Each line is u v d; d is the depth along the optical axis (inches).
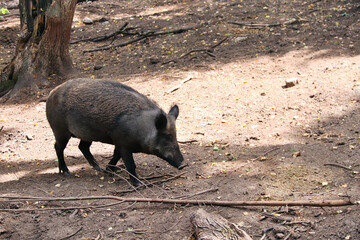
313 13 567.5
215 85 395.5
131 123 227.6
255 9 614.9
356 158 247.4
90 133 238.4
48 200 223.5
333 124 301.7
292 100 347.3
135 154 284.2
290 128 303.0
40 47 424.8
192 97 375.2
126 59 493.7
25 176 260.2
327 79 377.1
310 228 191.2
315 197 211.8
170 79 418.0
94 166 265.7
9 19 689.0
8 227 201.9
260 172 242.5
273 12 594.6
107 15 688.4
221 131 309.1
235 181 234.7
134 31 584.4
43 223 205.0
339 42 463.5
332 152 258.1
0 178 258.7
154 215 207.8
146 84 410.6
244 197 217.9
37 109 380.2
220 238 173.8
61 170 262.4
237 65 437.1
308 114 322.0
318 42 471.2
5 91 422.0
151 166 265.4
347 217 193.9
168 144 229.9
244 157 264.8
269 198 215.2
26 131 335.0
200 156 272.2
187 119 335.3
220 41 506.3
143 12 686.5
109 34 577.0
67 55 446.6
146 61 480.1
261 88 379.6
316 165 244.7
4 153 301.6
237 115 334.6
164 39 544.1
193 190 229.5
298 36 497.7
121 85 240.1
